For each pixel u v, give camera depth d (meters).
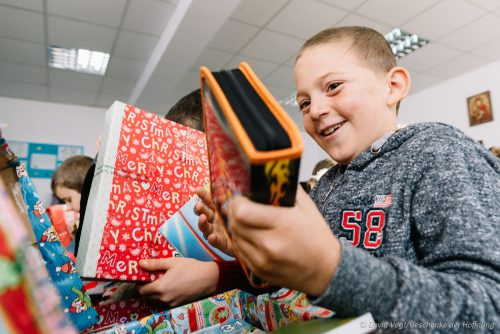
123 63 3.44
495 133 3.31
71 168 1.49
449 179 0.36
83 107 4.61
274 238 0.21
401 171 0.44
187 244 0.52
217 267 0.51
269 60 3.25
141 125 0.49
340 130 0.52
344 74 0.51
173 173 0.52
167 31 2.78
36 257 0.19
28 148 4.26
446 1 2.44
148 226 0.47
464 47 3.09
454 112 3.67
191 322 0.42
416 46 3.14
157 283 0.46
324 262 0.23
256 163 0.18
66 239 1.36
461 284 0.26
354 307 0.24
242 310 0.45
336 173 0.68
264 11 2.50
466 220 0.31
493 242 0.29
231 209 0.22
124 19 2.70
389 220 0.43
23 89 4.01
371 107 0.52
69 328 0.17
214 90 0.23
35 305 0.16
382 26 2.73
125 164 0.46
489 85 3.40
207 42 2.75
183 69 3.21
